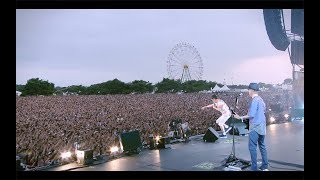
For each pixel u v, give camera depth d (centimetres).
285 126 1087
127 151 602
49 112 1731
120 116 1456
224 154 608
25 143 723
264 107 466
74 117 1420
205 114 1430
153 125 1099
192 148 677
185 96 2312
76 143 565
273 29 1288
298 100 1397
